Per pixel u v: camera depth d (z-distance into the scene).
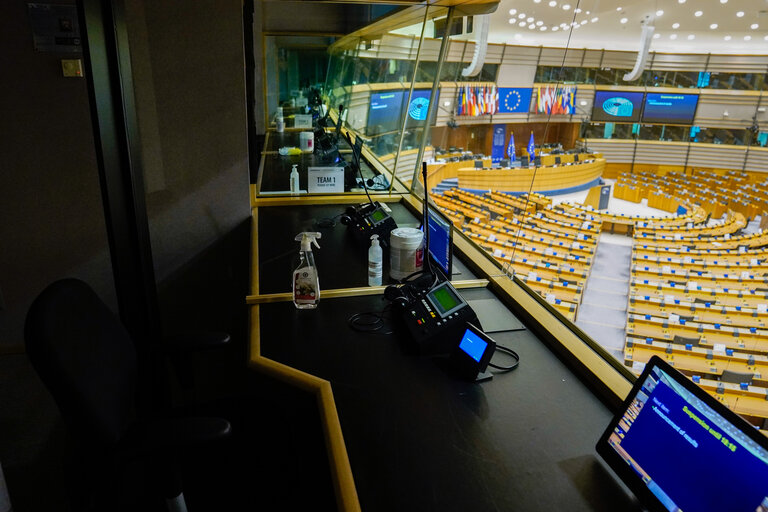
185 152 2.81
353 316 1.76
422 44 3.27
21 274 2.79
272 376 1.43
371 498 0.97
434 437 1.15
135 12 2.53
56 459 1.98
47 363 1.07
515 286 1.94
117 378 1.31
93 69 1.61
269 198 3.26
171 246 2.97
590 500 0.97
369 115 4.45
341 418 1.22
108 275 2.87
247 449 1.45
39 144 2.60
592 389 1.34
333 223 2.81
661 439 0.94
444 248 1.90
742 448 0.79
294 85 6.55
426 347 1.49
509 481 1.02
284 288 1.99
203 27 2.62
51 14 2.40
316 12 5.23
